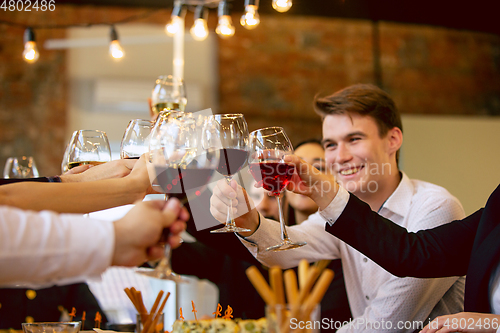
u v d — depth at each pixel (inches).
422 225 56.9
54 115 183.3
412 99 213.0
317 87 207.0
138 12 195.2
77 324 34.7
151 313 31.4
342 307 67.7
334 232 44.6
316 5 167.5
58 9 188.9
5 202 33.2
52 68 185.6
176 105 63.7
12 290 73.4
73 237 24.0
